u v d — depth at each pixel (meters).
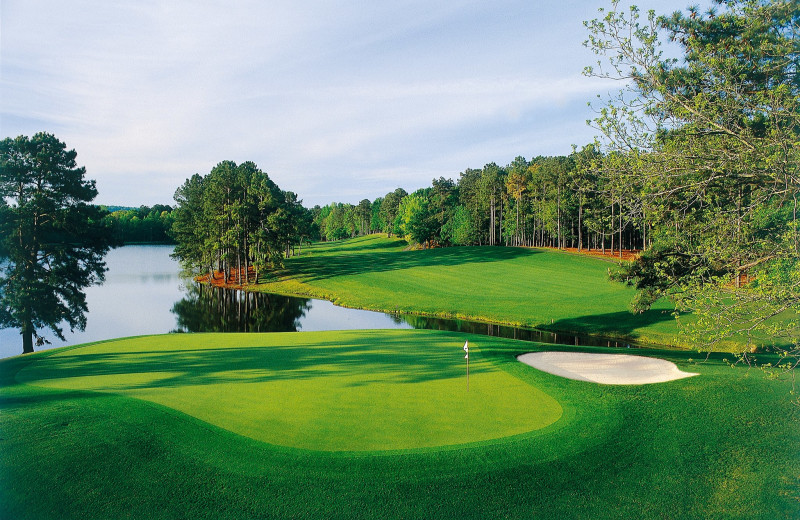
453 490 8.52
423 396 13.03
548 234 97.62
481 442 10.13
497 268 63.09
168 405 12.05
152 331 35.19
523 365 16.45
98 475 8.84
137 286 62.53
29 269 31.12
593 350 20.30
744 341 24.94
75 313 33.19
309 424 10.98
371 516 7.84
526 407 12.31
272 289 58.44
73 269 32.50
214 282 66.19
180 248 77.19
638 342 29.83
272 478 8.77
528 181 93.12
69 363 17.02
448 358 17.72
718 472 9.41
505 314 38.06
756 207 11.30
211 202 64.81
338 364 16.72
